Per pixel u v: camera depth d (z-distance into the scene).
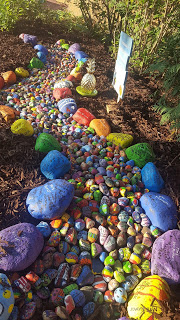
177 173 3.16
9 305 1.76
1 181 2.78
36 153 3.10
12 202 2.60
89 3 7.21
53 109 4.08
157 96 4.51
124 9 5.55
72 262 2.22
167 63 3.83
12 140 3.21
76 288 2.09
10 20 6.25
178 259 2.21
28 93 4.42
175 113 3.40
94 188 2.79
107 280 2.18
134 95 4.52
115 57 5.83
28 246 2.08
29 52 5.54
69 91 4.38
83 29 7.11
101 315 2.00
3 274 1.87
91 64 4.33
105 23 7.36
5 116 3.59
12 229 2.17
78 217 2.54
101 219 2.54
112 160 3.27
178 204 2.81
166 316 1.90
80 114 3.85
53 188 2.49
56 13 7.53
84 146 3.39
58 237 2.32
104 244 2.38
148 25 5.38
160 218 2.55
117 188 2.82
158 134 3.75
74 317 1.93
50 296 2.03
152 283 2.05
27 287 1.97
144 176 3.03
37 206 2.45
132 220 2.58
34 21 7.07
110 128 3.73
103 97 4.55
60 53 6.07
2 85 4.52
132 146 3.33
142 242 2.45
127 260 2.34
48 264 2.16
